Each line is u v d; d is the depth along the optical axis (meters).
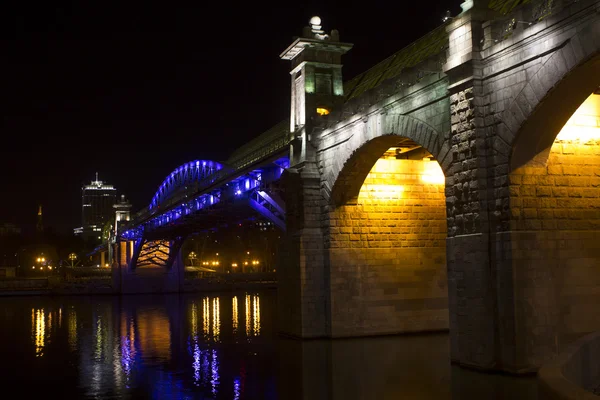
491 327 20.45
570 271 20.64
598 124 21.81
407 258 33.75
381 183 33.78
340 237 32.72
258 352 28.86
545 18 18.52
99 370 25.50
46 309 69.69
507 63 20.17
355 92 35.72
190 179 75.44
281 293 35.53
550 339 20.03
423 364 23.75
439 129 23.72
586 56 17.22
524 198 20.38
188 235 97.06
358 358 25.80
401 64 32.06
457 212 22.23
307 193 33.56
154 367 25.78
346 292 32.47
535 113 19.30
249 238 148.75
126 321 50.03
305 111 34.84
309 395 19.30
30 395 20.73
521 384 18.70
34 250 191.25
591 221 21.27
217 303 73.00
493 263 20.62
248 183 49.12
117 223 134.88
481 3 21.41
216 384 21.56
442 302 34.06
